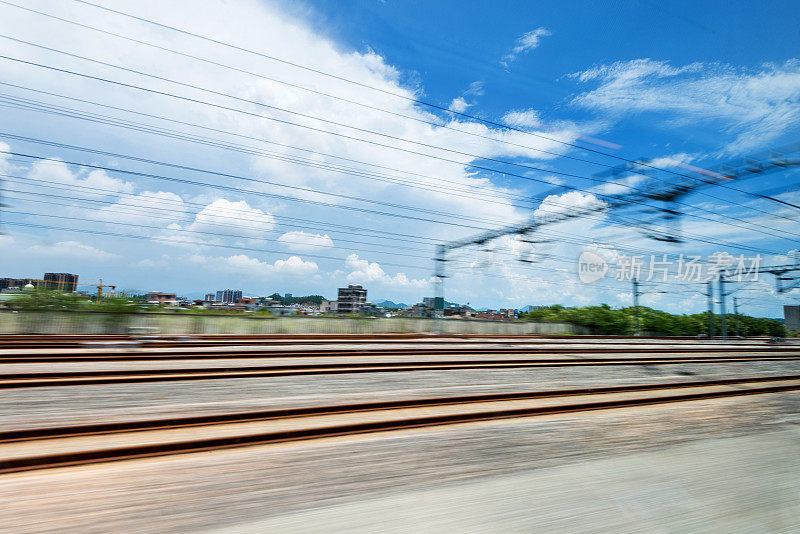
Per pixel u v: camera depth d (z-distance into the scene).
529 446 4.73
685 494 3.47
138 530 2.63
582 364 13.56
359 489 3.38
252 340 18.48
